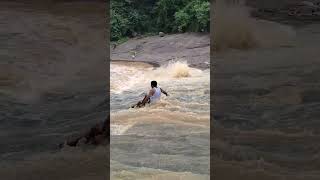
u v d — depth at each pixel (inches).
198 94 396.8
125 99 401.1
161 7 908.0
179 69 519.2
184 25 831.1
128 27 923.4
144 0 999.6
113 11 925.8
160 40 807.7
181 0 885.2
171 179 202.4
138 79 517.7
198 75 511.2
